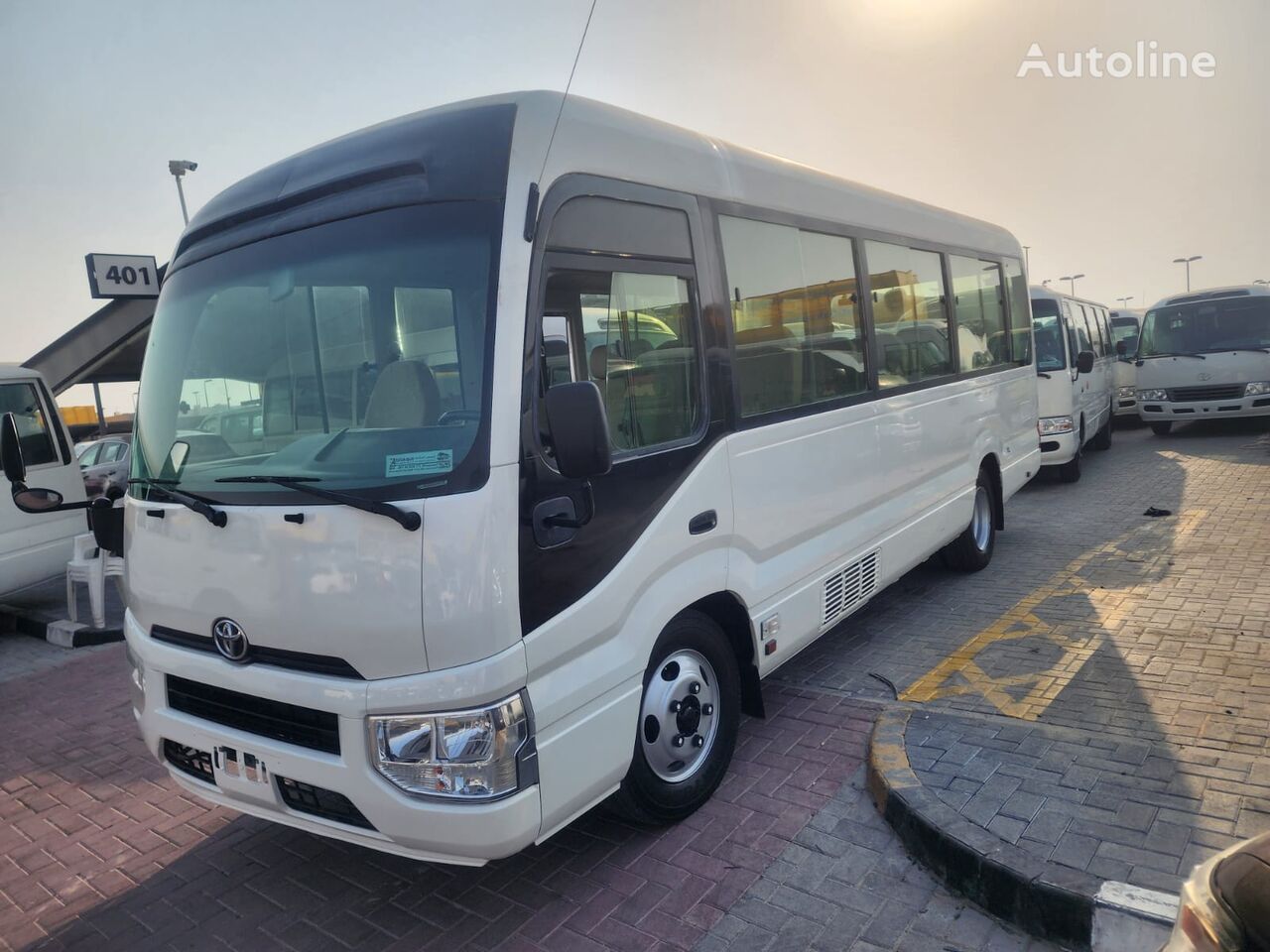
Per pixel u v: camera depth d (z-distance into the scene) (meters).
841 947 2.99
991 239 7.81
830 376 5.02
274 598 3.00
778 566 4.44
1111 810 3.33
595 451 2.73
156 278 12.53
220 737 3.24
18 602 9.16
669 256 3.74
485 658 2.78
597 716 3.22
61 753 5.34
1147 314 15.31
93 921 3.61
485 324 2.88
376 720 2.82
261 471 3.13
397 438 2.92
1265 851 1.89
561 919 3.30
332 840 4.07
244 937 3.41
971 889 3.12
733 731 4.14
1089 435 12.66
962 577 7.23
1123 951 2.76
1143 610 5.82
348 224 3.23
